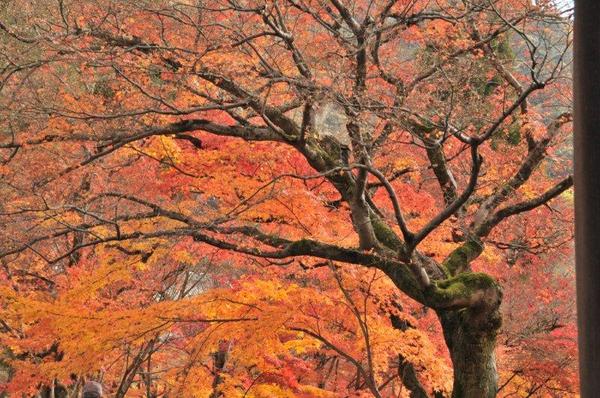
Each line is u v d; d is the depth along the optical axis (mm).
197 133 10898
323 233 10539
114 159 11461
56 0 10055
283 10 11391
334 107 10805
